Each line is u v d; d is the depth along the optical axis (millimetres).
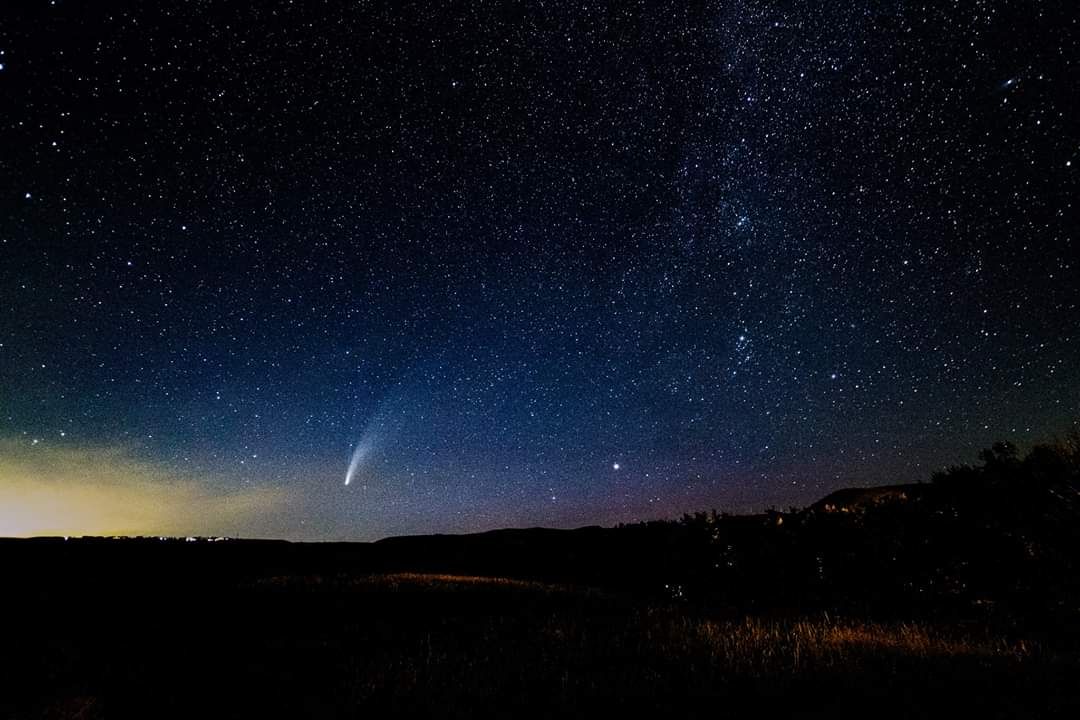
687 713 4090
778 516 11211
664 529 13594
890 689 4277
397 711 4402
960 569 8164
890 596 8906
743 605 9602
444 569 18688
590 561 15414
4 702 5047
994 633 6461
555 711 4258
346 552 23484
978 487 8102
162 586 12320
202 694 5109
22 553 18078
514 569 17781
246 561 19250
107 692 5219
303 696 4906
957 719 3674
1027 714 3660
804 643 5766
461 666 5582
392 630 7680
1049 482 7156
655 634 6691
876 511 9758
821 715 3881
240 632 7781
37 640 7277
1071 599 6699
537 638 6746
